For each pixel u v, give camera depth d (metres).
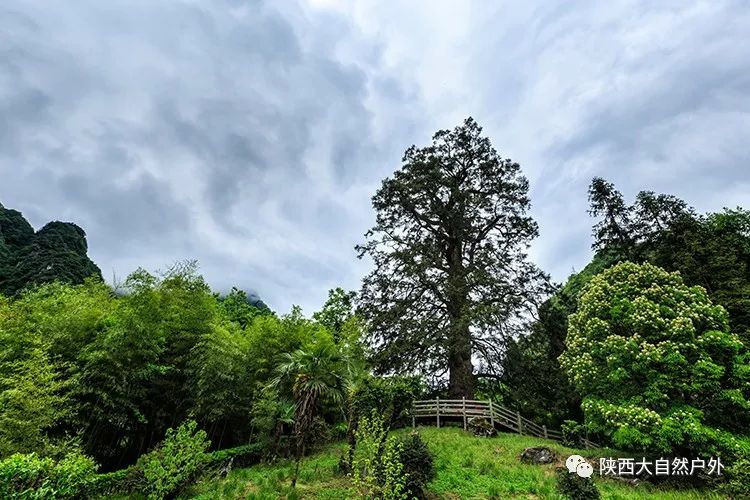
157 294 12.48
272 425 12.42
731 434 10.55
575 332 14.34
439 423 17.28
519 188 23.05
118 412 10.58
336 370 11.21
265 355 14.73
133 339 11.00
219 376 12.41
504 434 16.09
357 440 9.43
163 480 8.64
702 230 19.67
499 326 18.44
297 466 9.73
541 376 19.41
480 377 21.02
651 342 12.28
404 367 18.69
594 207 23.53
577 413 19.52
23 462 6.57
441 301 20.72
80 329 10.95
